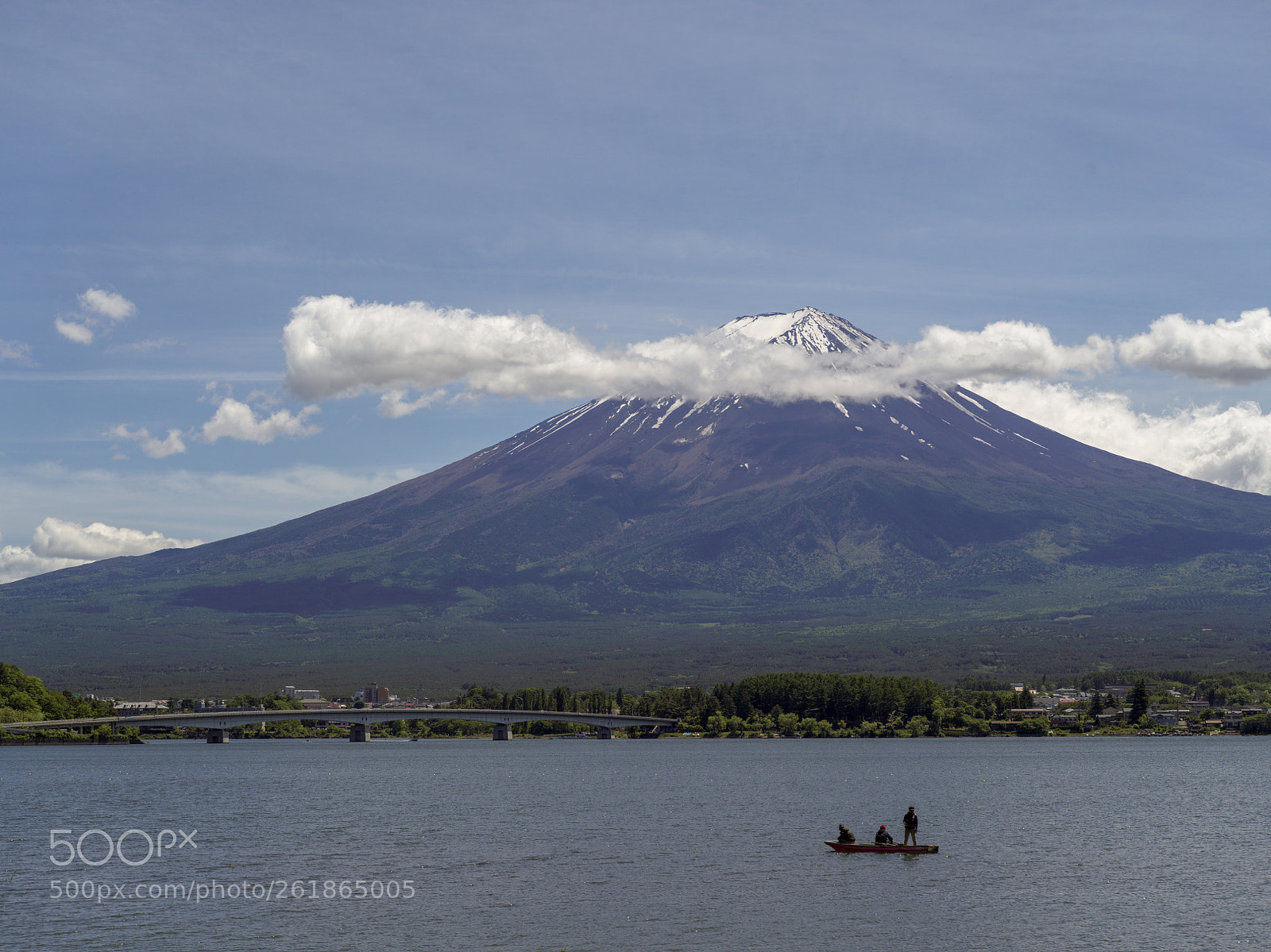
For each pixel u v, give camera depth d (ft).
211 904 395.55
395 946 341.62
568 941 346.13
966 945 340.39
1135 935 349.20
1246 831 557.33
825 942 344.08
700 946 339.98
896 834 550.77
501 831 570.46
